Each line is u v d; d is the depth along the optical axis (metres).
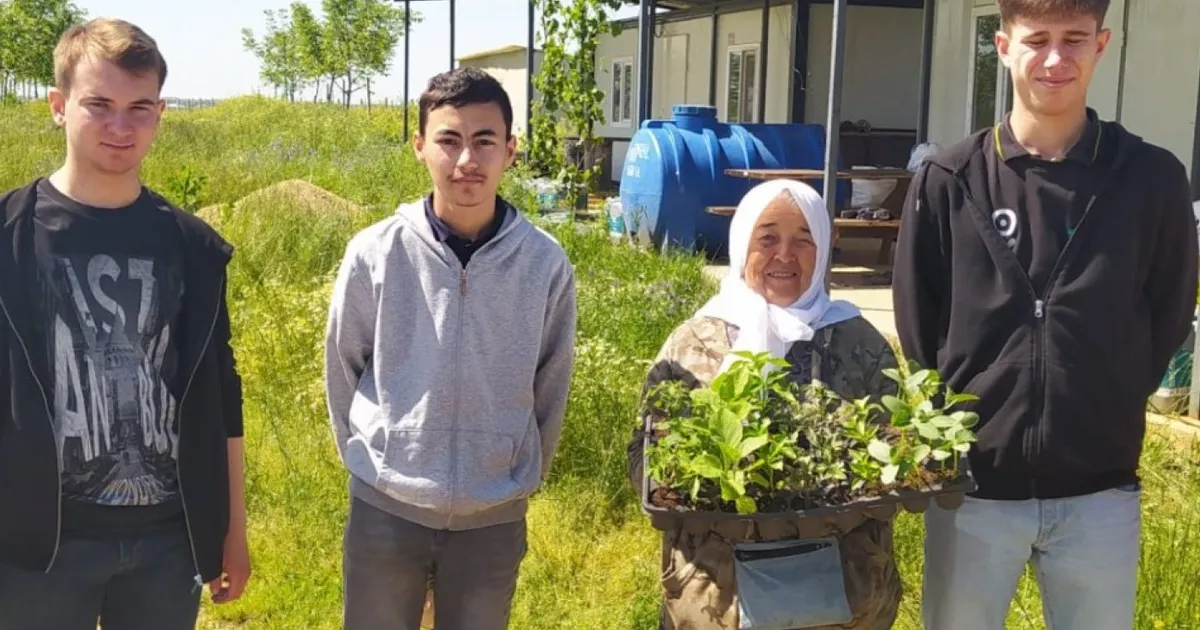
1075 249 2.77
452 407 2.84
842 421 2.68
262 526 4.96
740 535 2.65
